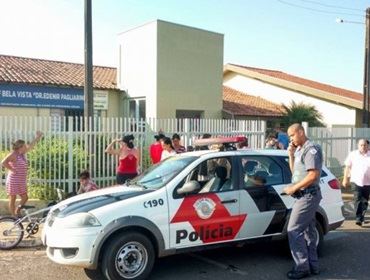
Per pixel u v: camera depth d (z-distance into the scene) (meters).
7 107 16.78
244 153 6.45
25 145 9.01
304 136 5.78
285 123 23.28
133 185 6.27
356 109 23.83
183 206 5.77
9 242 7.22
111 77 21.64
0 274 5.98
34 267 6.28
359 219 8.99
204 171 6.11
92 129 10.94
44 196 10.16
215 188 6.06
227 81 30.22
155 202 5.64
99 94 19.17
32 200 9.74
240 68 28.92
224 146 7.27
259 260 6.57
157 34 17.81
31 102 17.22
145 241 5.54
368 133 16.41
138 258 5.52
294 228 5.79
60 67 20.95
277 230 6.41
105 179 11.04
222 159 6.27
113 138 11.20
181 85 18.64
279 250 7.04
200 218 5.85
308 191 5.74
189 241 5.79
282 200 6.45
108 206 5.47
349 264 6.38
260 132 13.72
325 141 15.16
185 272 6.04
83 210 5.45
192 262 6.48
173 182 5.86
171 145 9.11
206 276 5.88
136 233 5.49
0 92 16.56
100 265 5.45
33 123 10.39
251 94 28.58
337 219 6.90
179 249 5.73
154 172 6.43
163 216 5.62
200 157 6.20
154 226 5.56
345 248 7.25
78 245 5.27
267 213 6.33
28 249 7.24
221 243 6.02
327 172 7.06
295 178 5.83
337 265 6.33
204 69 19.42
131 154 9.29
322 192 6.76
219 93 20.03
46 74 18.97
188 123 12.41
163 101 18.06
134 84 19.00
